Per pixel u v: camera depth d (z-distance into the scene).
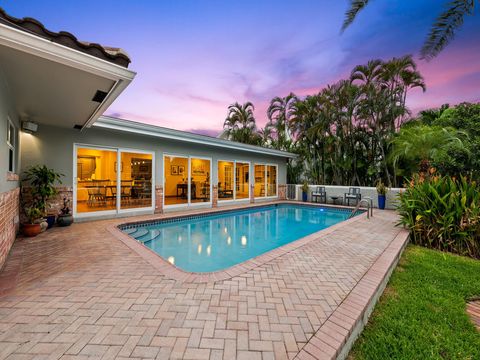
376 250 4.50
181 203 10.13
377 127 12.22
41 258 3.93
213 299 2.65
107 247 4.55
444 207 5.23
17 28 2.42
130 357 1.78
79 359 1.75
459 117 9.14
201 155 10.70
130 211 8.29
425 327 2.43
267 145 17.88
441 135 8.87
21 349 1.84
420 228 5.52
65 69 3.12
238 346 1.92
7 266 3.57
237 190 12.56
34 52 2.58
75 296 2.67
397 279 3.61
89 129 7.33
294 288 2.93
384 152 12.27
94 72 3.03
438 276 3.71
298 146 15.58
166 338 1.99
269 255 4.19
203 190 11.03
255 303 2.57
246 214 10.91
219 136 20.41
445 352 2.10
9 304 2.49
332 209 11.77
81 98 4.23
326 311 2.42
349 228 6.51
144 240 6.38
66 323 2.17
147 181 8.94
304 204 12.73
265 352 1.86
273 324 2.21
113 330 2.08
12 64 2.99
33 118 5.74
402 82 11.34
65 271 3.39
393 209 10.61
